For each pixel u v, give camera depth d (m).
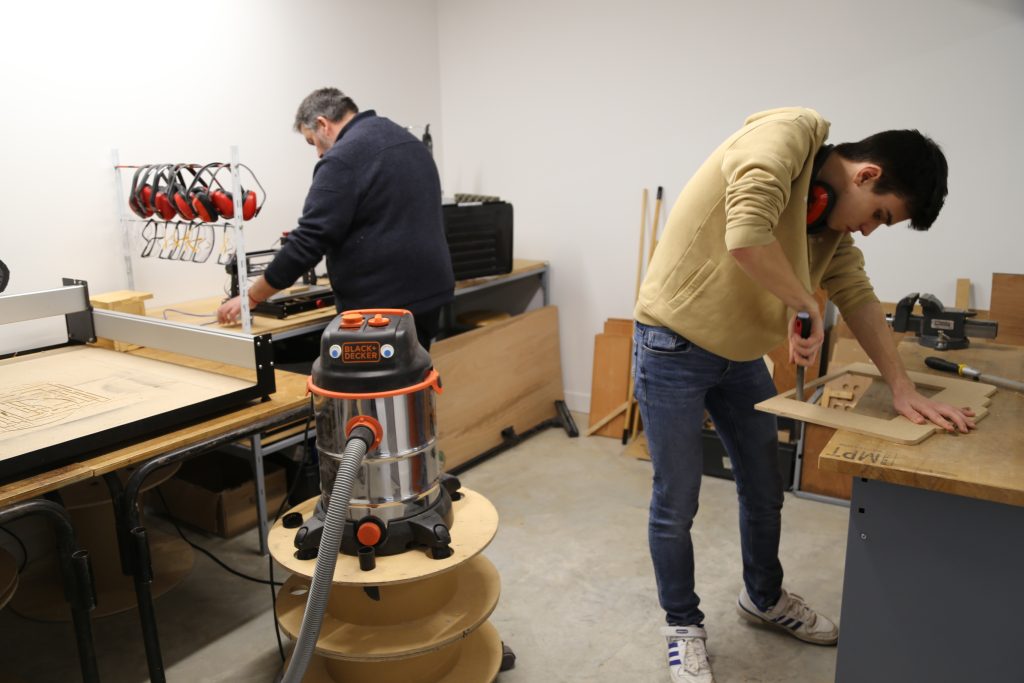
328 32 3.29
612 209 3.59
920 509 1.30
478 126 3.91
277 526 1.52
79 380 1.78
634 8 3.32
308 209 2.26
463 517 1.54
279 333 2.46
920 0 2.73
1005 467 1.19
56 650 2.03
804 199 1.46
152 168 2.44
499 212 3.29
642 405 1.76
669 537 1.79
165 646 2.04
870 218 1.48
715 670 1.90
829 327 2.87
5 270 2.01
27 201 2.40
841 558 2.40
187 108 2.80
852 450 1.28
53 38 2.40
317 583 1.23
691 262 1.60
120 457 1.42
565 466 3.21
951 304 2.88
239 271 2.32
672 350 1.66
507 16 3.67
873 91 2.89
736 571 2.35
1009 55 2.62
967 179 2.77
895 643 1.39
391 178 2.31
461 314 3.72
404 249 2.36
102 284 2.64
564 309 3.83
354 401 1.33
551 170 3.72
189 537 2.63
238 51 2.94
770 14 3.03
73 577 1.36
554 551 2.50
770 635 2.04
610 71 3.45
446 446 3.08
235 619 2.16
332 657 1.41
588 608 2.18
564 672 1.91
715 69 3.20
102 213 2.60
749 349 1.66
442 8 3.87
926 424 1.38
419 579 1.32
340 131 2.40
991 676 1.33
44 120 2.41
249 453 2.48
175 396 1.65
